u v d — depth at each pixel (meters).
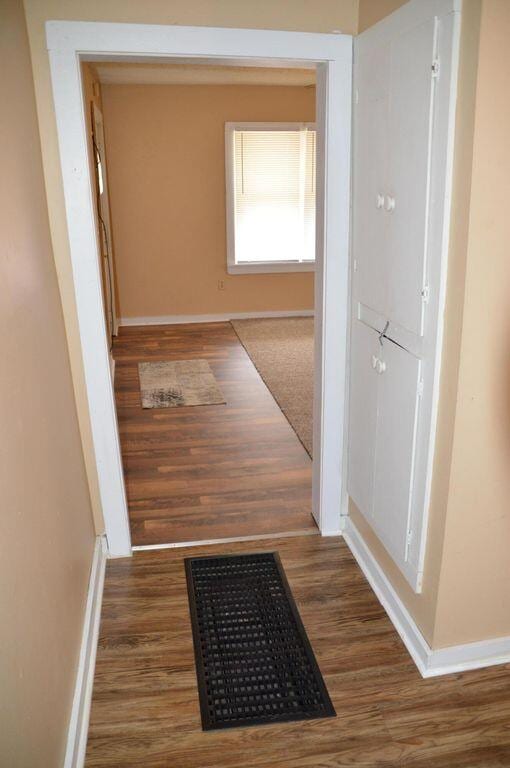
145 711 1.82
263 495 3.05
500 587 1.89
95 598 2.22
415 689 1.88
